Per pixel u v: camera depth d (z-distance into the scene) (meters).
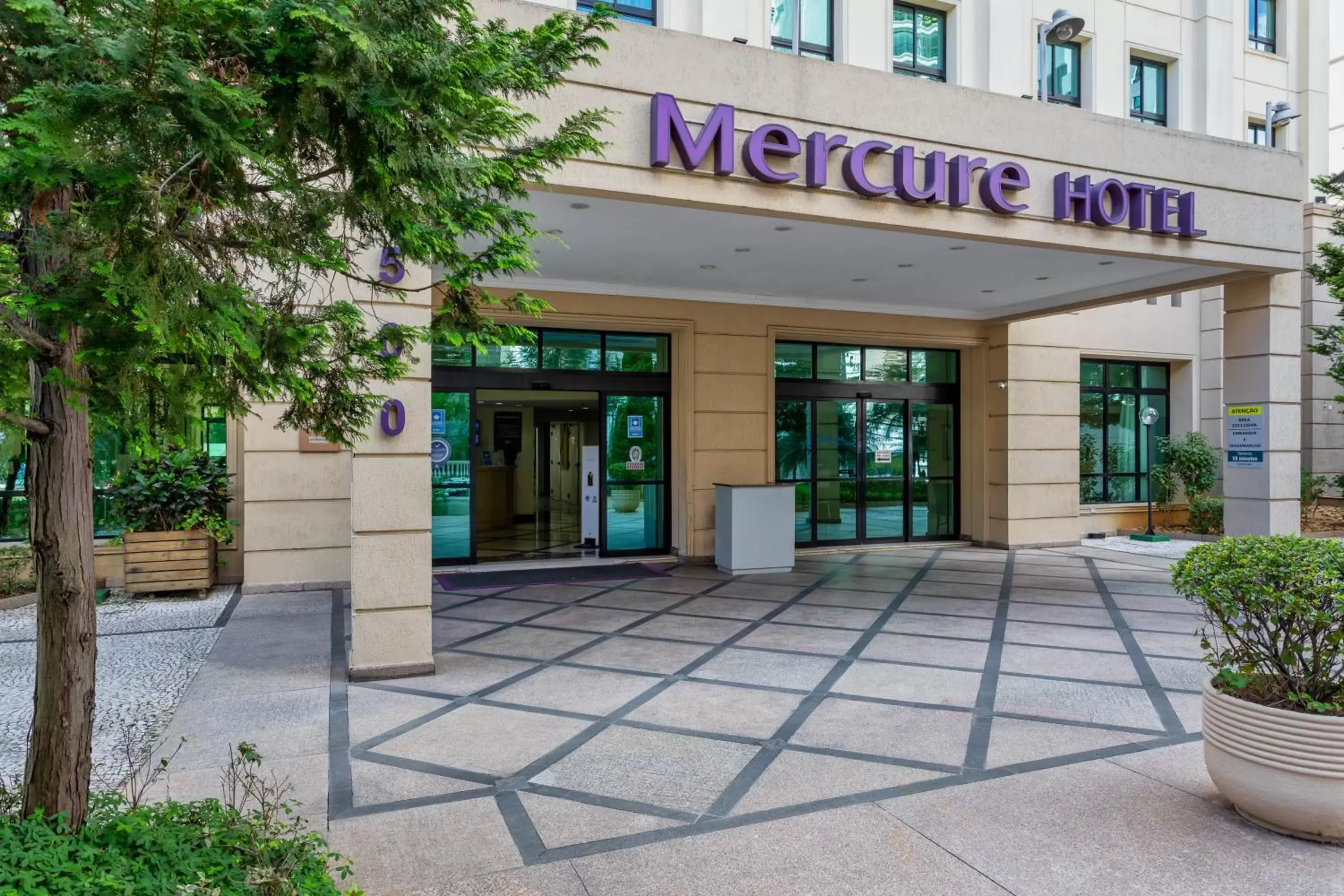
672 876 3.17
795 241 8.02
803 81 6.77
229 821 2.85
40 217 2.04
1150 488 13.81
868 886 3.09
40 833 2.29
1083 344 13.55
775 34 10.27
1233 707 3.57
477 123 2.52
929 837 3.48
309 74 2.03
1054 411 13.05
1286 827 3.46
